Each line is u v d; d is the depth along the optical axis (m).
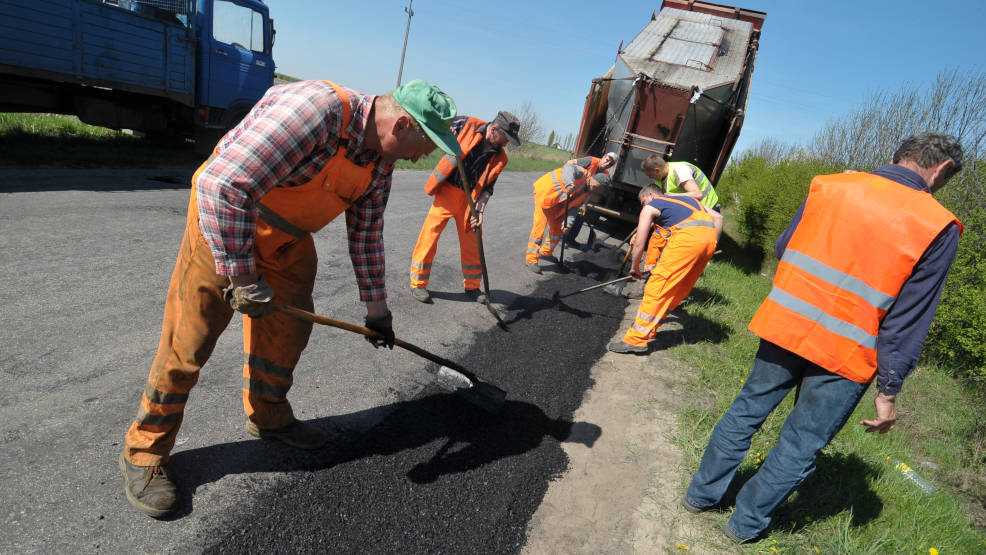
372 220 1.99
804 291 2.03
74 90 6.96
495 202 10.73
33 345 2.57
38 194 5.01
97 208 4.92
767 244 9.28
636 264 4.22
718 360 4.29
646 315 4.04
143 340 2.84
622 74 7.57
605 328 4.66
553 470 2.56
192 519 1.82
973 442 3.73
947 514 2.76
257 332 1.97
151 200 5.60
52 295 3.09
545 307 4.88
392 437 2.49
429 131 1.57
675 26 8.20
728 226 12.46
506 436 2.73
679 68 7.31
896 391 1.88
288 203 1.65
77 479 1.87
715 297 6.07
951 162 1.89
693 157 7.44
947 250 1.76
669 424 3.21
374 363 3.13
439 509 2.12
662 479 2.68
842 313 1.93
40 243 3.82
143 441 1.80
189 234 1.60
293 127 1.42
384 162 1.78
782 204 9.02
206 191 1.37
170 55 7.42
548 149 37.94
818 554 2.30
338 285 4.22
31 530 1.63
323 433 2.34
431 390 2.98
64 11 6.16
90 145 7.93
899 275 1.82
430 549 1.93
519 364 3.58
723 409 3.43
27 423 2.06
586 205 7.87
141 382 2.48
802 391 2.12
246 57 8.48
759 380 2.23
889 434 3.72
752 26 8.29
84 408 2.23
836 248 1.96
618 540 2.21
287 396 2.62
